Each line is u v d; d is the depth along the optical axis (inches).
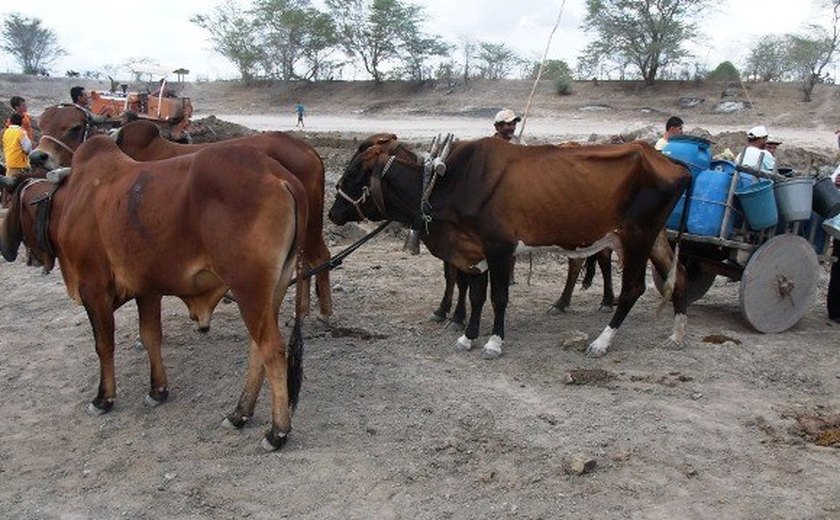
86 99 500.1
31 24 2989.7
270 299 212.7
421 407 247.1
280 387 217.2
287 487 203.6
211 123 971.9
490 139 296.0
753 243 324.5
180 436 234.8
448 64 2139.5
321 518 191.3
